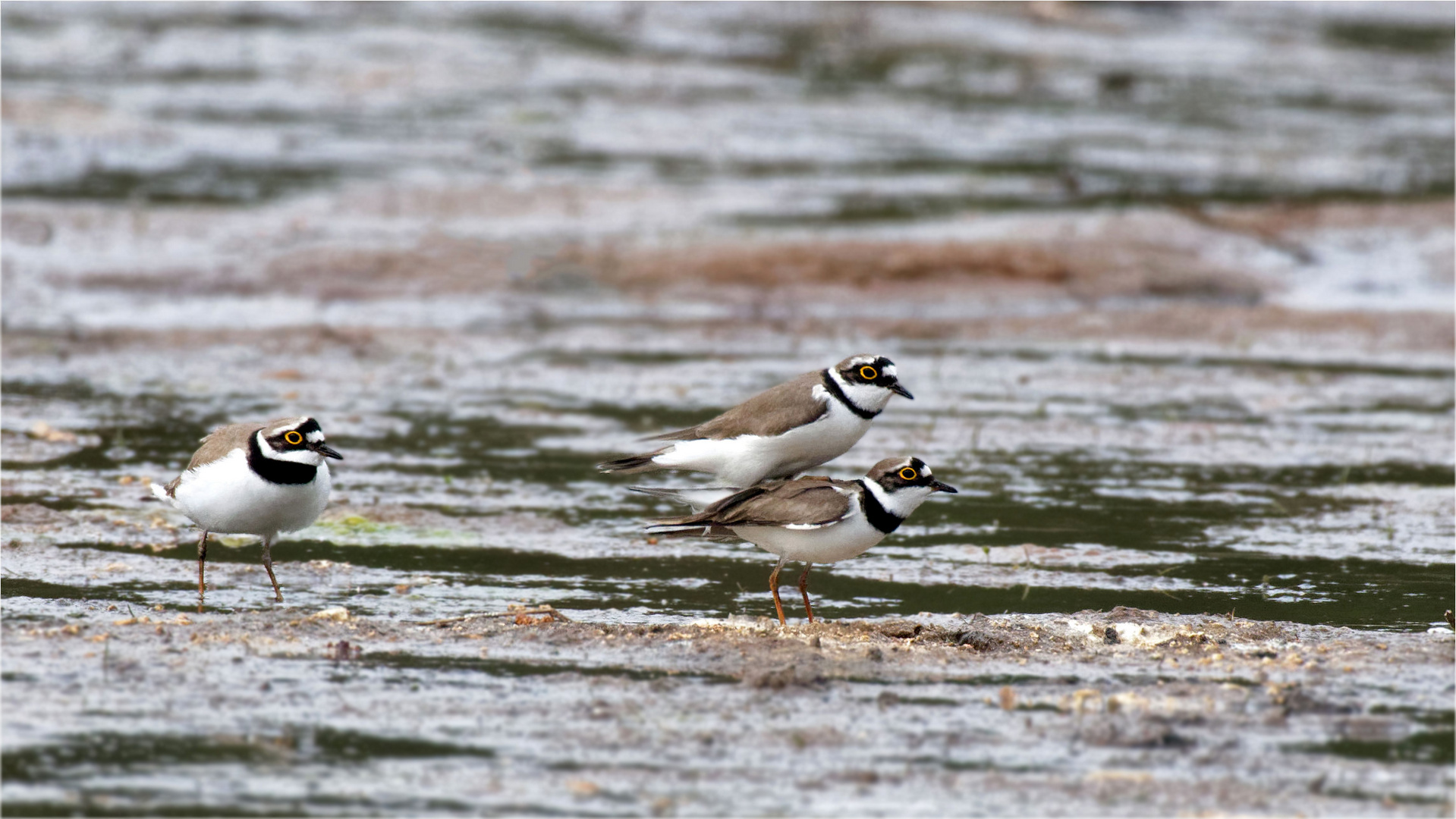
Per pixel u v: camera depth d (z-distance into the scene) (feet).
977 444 52.44
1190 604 36.01
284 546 39.65
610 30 159.53
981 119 130.72
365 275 78.59
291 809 23.02
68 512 41.39
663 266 80.07
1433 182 108.78
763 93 136.77
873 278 79.77
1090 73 153.07
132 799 23.22
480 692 27.86
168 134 106.73
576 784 23.93
